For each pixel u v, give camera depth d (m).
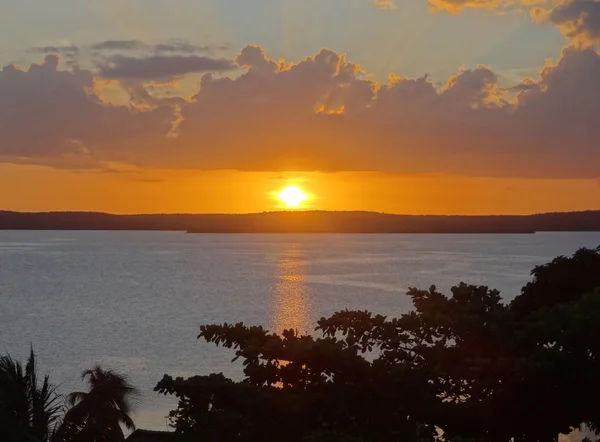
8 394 23.05
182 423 17.36
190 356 81.94
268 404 17.16
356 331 20.14
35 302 145.75
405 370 17.27
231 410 17.17
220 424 16.94
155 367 75.56
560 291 33.56
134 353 85.06
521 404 17.62
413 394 17.14
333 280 187.12
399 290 161.38
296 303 140.88
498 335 19.19
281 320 118.12
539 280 34.38
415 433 17.41
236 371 72.38
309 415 17.11
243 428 17.16
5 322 115.88
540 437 18.09
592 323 17.64
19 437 22.72
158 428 48.41
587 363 17.56
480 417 17.31
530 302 34.03
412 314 20.22
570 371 17.44
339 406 17.03
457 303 20.50
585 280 33.38
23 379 23.73
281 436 17.20
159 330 105.69
